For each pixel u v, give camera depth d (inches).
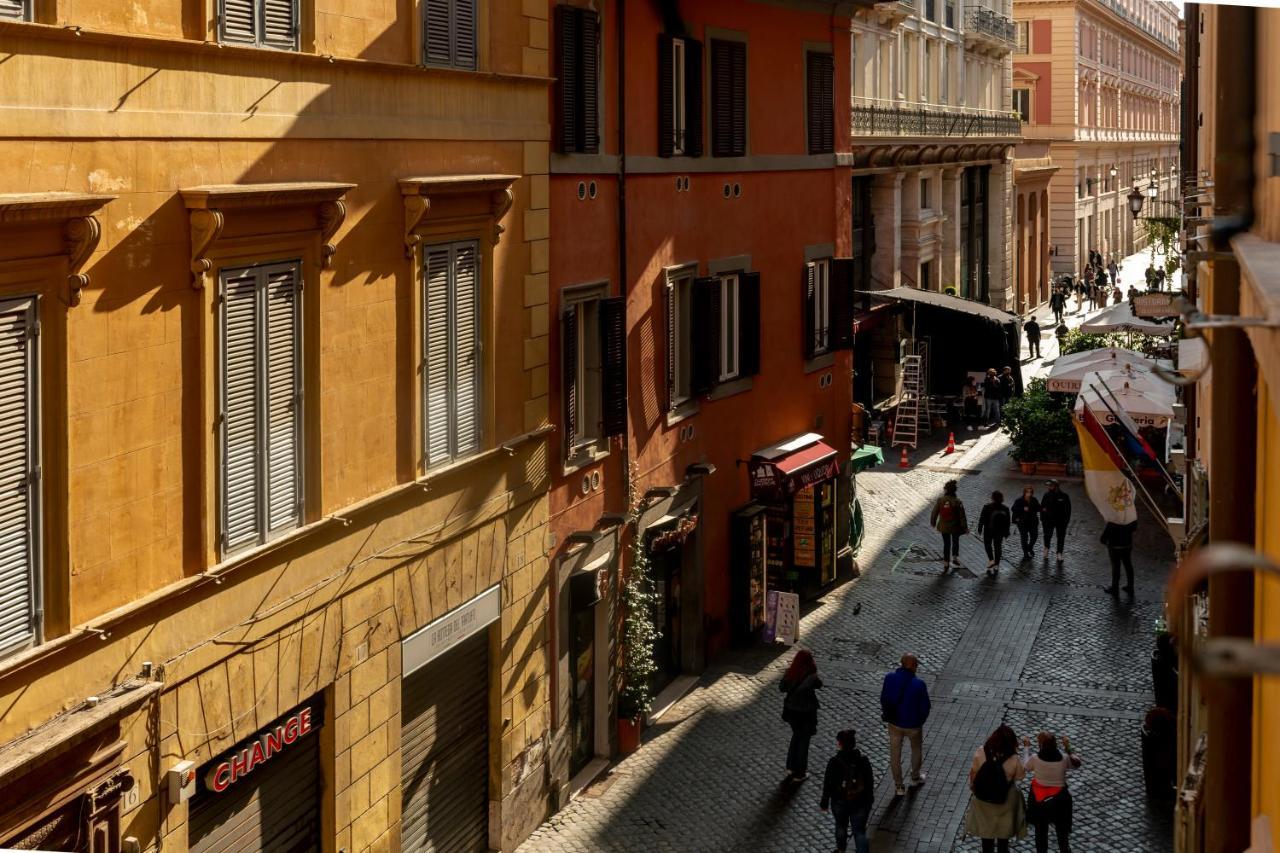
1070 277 3341.5
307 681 567.5
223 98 508.7
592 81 803.4
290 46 545.3
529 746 749.3
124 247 463.8
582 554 807.7
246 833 542.0
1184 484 914.1
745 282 1045.2
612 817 759.1
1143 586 1192.8
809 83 1154.7
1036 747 837.8
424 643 652.1
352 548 593.9
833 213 1209.4
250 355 529.0
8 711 416.5
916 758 789.9
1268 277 158.4
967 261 2581.2
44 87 426.3
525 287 737.0
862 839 684.7
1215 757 276.5
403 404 634.2
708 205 997.8
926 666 996.6
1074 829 731.4
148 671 474.9
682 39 945.5
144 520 478.3
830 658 1016.2
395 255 622.5
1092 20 3659.0
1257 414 288.8
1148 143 4498.0
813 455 1114.7
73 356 442.9
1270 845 185.2
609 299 834.2
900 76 2085.4
